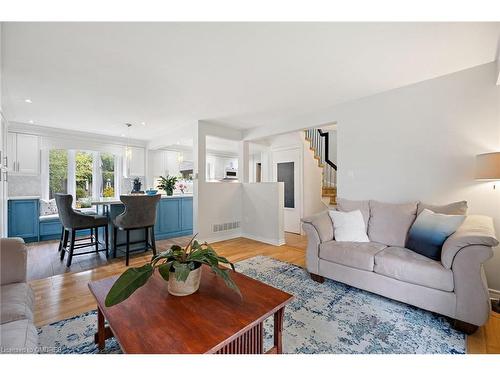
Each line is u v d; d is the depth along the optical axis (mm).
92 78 2523
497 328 1728
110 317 1090
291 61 2199
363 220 2742
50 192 4812
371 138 3072
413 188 2738
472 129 2365
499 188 2232
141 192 4672
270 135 4441
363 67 2328
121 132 5145
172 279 1309
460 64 2281
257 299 1275
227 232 4695
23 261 1487
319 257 2549
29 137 4438
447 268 1760
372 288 2152
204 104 3387
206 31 1744
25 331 1034
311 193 5500
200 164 4262
